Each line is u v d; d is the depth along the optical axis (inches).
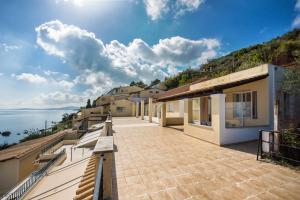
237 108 372.8
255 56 1166.3
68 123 2032.5
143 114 1015.6
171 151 283.3
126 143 346.9
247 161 228.4
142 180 173.8
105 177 131.0
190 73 2098.9
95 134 665.6
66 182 299.3
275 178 174.6
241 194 143.8
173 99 527.2
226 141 322.7
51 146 836.0
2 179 532.7
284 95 384.5
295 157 216.8
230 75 483.5
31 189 346.3
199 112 507.8
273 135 232.8
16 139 2130.9
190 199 137.4
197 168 205.5
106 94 2202.3
